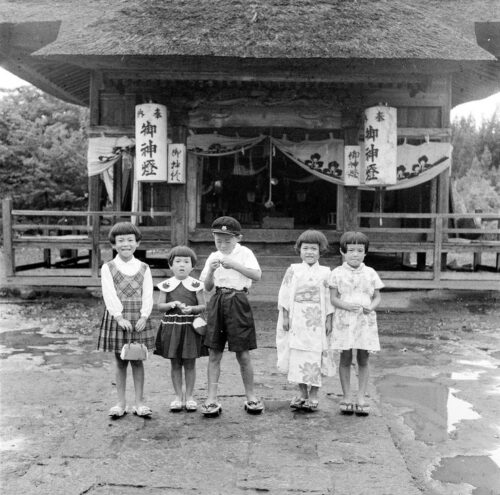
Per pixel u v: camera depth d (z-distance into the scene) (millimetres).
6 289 11203
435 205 11781
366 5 10898
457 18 11641
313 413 4680
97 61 9656
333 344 4637
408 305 10344
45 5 12289
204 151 11734
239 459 3783
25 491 3357
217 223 4695
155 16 10367
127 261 4648
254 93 10500
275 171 14539
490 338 7973
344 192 10562
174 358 4637
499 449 4078
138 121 10188
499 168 50000
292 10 10578
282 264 11016
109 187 12617
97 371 6066
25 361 6492
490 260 19375
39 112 25859
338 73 9875
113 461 3756
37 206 23969
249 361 4680
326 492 3352
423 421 4633
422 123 11602
